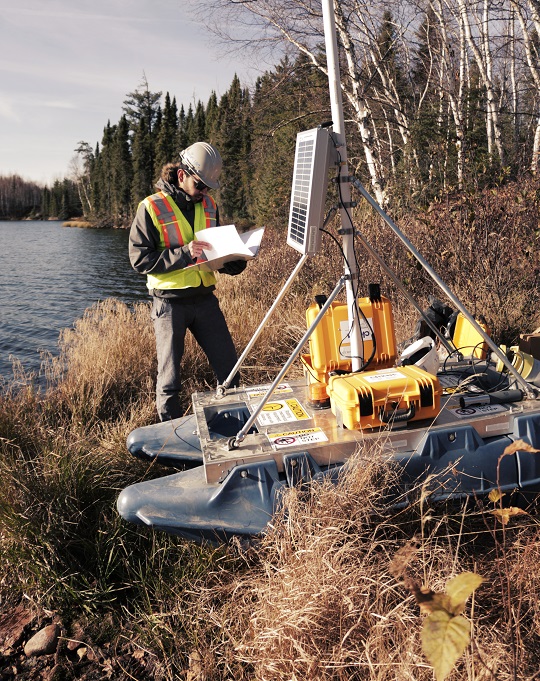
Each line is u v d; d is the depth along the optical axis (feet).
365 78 42.83
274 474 9.37
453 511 9.64
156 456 11.88
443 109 43.29
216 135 167.53
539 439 10.15
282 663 7.21
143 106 298.76
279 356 19.52
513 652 6.49
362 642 7.23
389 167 43.21
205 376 18.72
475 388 10.91
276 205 64.95
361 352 10.84
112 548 9.81
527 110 54.75
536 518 9.61
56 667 8.36
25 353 31.07
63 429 14.29
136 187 283.59
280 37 41.24
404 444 9.90
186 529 9.04
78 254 103.91
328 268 26.00
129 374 18.65
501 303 19.33
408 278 21.50
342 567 7.92
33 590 9.76
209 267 12.50
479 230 22.21
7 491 10.84
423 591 4.79
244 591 8.85
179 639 8.52
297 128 50.78
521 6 37.11
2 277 67.00
